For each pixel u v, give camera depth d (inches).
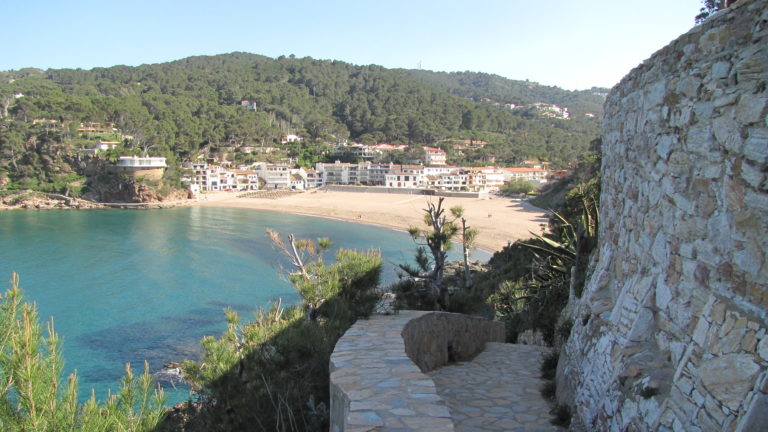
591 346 307.3
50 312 1427.2
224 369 352.5
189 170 5531.5
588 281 402.9
